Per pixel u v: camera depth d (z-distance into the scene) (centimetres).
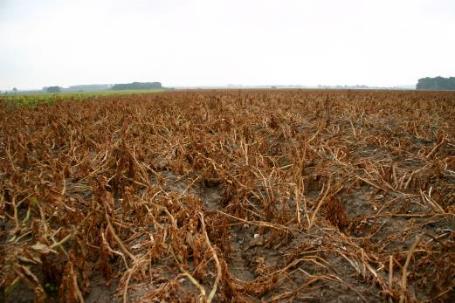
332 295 296
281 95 2211
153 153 658
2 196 426
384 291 288
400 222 415
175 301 283
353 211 466
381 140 731
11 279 298
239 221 445
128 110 1178
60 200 407
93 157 638
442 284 306
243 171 527
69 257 314
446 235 370
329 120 967
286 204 464
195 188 546
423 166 581
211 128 866
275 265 358
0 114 1166
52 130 813
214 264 346
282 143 748
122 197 468
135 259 334
